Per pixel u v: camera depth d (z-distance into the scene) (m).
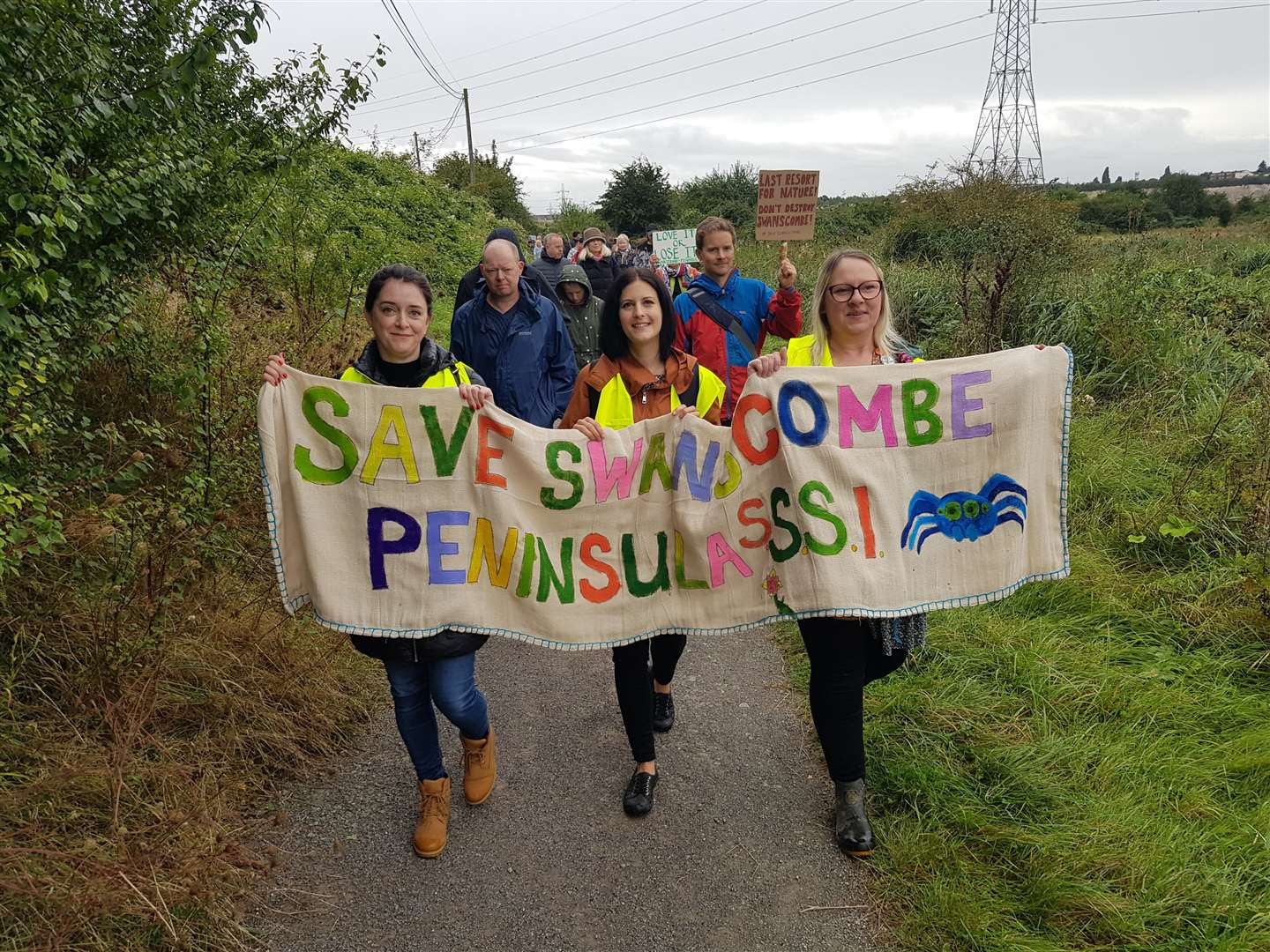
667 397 3.11
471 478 2.86
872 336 3.04
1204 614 4.21
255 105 4.22
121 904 2.29
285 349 5.26
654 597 3.01
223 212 4.16
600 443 2.96
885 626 2.82
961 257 11.12
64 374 3.25
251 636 3.50
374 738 3.54
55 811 2.55
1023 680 3.75
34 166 2.75
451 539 2.85
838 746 2.82
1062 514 2.92
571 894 2.73
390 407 2.81
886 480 2.86
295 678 3.48
